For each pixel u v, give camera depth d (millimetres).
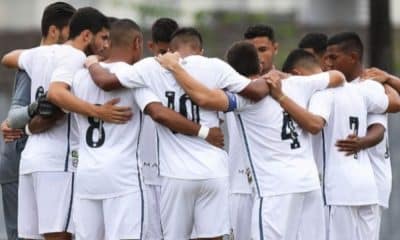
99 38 21047
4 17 57375
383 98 22000
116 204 20219
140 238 20250
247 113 20656
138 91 20141
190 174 20172
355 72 22438
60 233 21109
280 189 20469
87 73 20406
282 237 20469
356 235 21734
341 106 21516
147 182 22031
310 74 21516
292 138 20641
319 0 57906
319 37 23453
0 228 31938
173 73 20078
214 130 20328
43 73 21203
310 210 20781
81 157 20391
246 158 20891
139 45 20625
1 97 40188
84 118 20344
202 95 19969
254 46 21188
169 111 20016
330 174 21562
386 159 22781
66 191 21047
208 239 20562
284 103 20531
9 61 21609
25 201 21344
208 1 55312
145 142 21984
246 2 56750
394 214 32000
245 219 22312
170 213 20531
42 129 20938
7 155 22078
